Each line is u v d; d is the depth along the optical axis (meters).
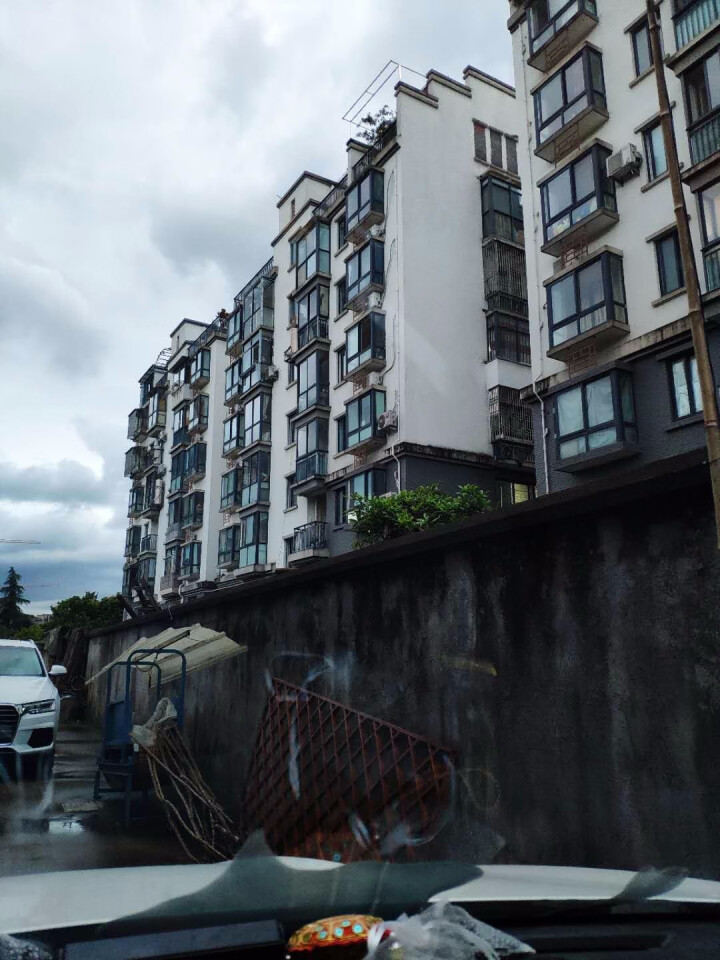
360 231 21.30
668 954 1.06
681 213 3.40
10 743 8.25
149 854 5.49
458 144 21.73
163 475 37.31
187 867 1.42
